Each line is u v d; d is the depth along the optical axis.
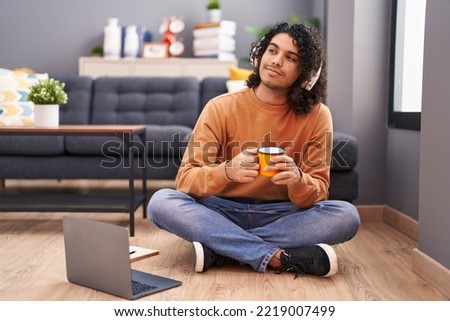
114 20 5.62
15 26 5.89
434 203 1.92
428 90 1.98
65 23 5.90
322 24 4.98
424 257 1.97
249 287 1.85
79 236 1.81
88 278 1.81
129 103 4.13
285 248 2.06
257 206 2.16
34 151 3.43
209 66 5.50
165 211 2.05
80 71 5.53
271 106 2.11
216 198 2.18
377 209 3.21
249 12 5.87
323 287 1.86
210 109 2.15
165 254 2.31
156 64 5.52
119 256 1.69
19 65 5.92
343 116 3.33
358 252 2.40
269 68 2.01
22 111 3.75
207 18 5.81
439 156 1.88
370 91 3.19
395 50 3.11
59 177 3.48
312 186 2.01
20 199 3.08
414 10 2.86
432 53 1.94
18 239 2.60
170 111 4.12
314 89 2.12
